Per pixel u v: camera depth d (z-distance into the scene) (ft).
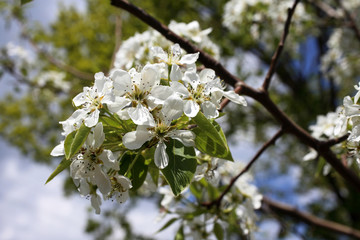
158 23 10.19
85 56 32.30
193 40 11.26
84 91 6.00
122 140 5.75
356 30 25.36
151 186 7.75
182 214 9.99
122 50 11.18
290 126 10.48
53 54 30.71
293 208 22.77
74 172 5.99
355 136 6.39
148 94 5.92
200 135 6.05
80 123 5.98
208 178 7.66
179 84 5.98
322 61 31.19
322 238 31.27
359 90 6.38
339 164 10.66
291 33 22.89
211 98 6.26
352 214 35.47
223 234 9.92
